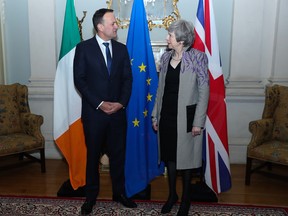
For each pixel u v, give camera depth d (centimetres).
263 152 304
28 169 361
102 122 241
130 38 273
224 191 288
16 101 363
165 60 238
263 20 366
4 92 356
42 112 397
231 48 371
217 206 272
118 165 257
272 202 282
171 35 224
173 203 254
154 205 273
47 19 380
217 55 271
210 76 271
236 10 362
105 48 242
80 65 237
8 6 393
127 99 247
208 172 279
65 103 290
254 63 370
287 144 313
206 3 270
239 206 272
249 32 364
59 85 289
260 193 301
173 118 233
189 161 234
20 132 359
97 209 264
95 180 254
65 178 334
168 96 234
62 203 274
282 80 367
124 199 268
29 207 266
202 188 290
